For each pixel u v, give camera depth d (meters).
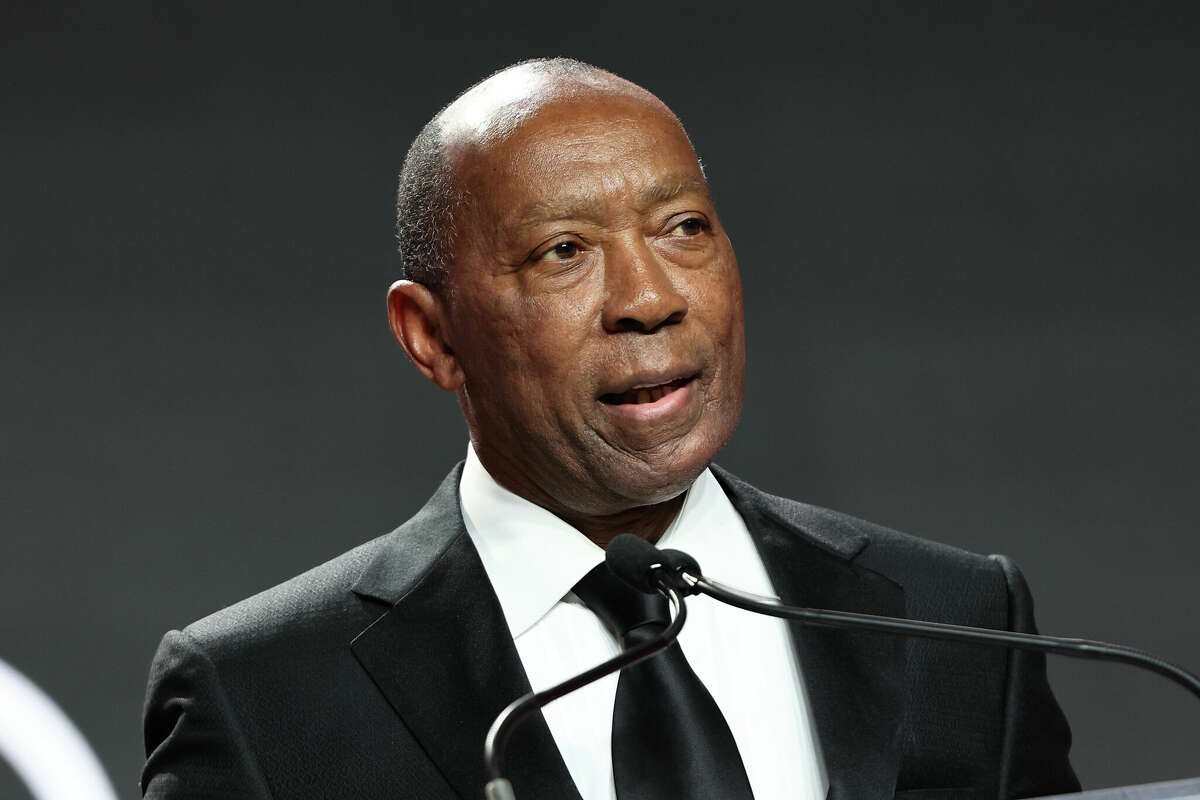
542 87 5.07
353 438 12.98
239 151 13.05
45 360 12.71
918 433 13.09
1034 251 13.21
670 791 4.75
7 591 12.43
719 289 4.97
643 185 4.87
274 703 5.08
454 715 5.00
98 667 12.38
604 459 4.92
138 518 12.66
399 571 5.40
